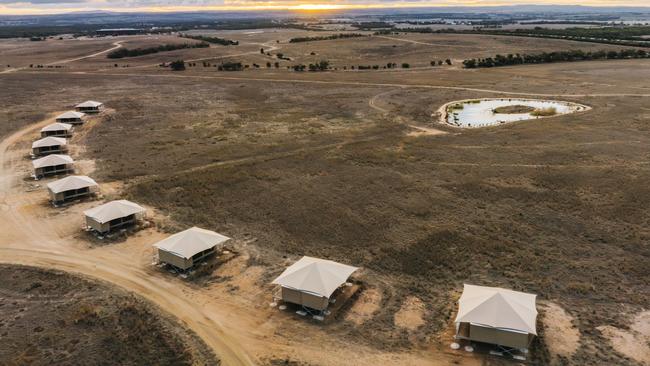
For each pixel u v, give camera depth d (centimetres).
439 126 6969
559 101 8400
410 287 2939
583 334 2469
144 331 2531
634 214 3856
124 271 3175
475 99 8800
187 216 4034
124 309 2727
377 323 2600
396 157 5516
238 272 3148
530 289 2891
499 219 3862
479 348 2383
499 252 3344
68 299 2836
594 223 3738
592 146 5662
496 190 4459
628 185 4431
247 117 7775
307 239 3609
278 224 3875
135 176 5047
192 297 2873
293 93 9725
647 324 2544
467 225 3769
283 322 2628
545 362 2273
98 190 4628
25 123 7550
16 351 2362
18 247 3519
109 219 3681
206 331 2558
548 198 4238
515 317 2342
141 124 7400
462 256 3300
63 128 6669
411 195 4412
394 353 2369
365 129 6869
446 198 4325
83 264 3269
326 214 4041
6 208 4231
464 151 5688
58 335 2489
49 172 5109
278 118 7675
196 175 5000
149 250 3459
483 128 6750
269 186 4700
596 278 2995
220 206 4238
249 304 2798
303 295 2694
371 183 4738
